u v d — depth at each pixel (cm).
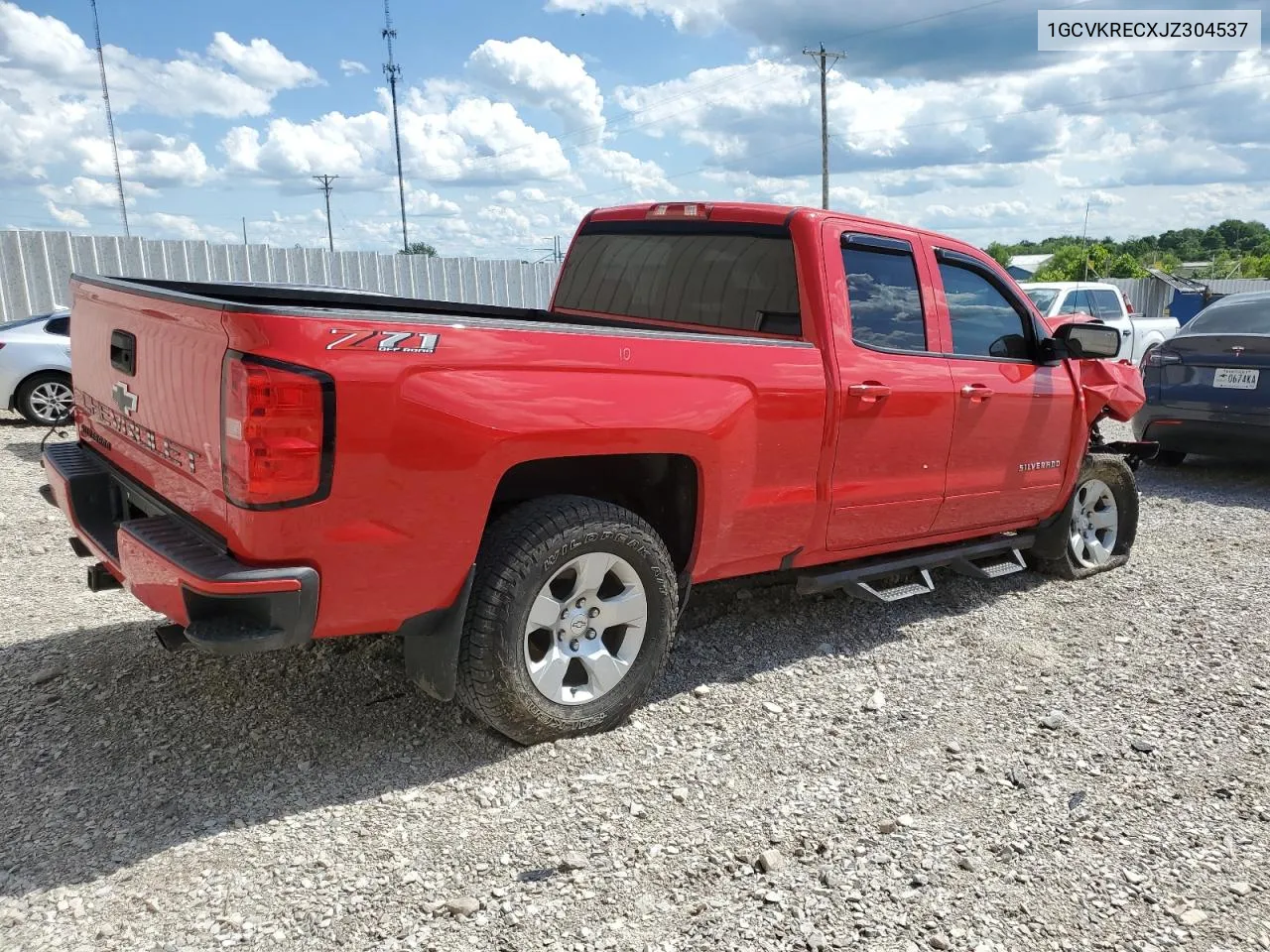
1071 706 392
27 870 258
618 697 346
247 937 237
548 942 240
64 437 1013
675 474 370
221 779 307
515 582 308
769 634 459
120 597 479
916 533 459
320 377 258
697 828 293
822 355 392
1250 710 391
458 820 291
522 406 298
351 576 278
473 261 1847
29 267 1378
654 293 467
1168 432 891
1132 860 286
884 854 284
